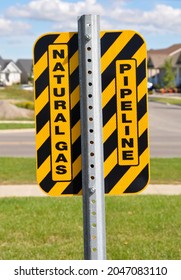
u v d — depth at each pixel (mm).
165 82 99625
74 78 2500
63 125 2520
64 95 2510
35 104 2516
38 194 10883
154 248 6613
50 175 2545
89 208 2371
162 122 35688
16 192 11141
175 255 6324
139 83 2490
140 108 2496
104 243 2391
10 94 63031
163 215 8375
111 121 2500
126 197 10062
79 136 2518
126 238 7113
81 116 2381
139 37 2482
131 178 2521
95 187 2363
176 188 11586
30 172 13656
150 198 9969
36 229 7625
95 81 2365
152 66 108750
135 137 2504
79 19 2381
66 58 2498
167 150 19656
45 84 2512
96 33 2371
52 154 2537
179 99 73625
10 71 118125
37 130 2525
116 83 2490
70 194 2553
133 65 2486
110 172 2521
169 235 7266
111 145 2510
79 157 2527
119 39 2484
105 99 2496
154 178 12836
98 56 2377
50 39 2498
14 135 26984
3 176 13070
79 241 7031
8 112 38750
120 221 8008
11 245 6848
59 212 8688
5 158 16266
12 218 8297
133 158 2512
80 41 2387
